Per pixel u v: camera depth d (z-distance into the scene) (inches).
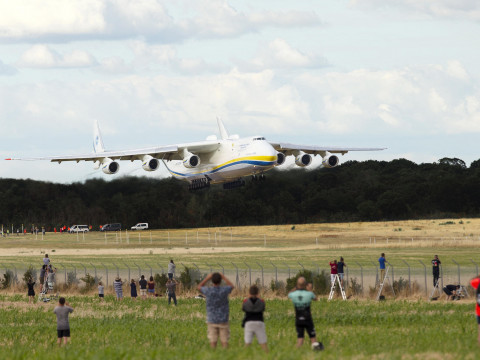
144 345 1926.7
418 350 1577.3
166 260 5610.2
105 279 4249.5
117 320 2610.7
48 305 3341.5
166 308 3026.6
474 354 1454.2
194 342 1894.7
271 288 3383.4
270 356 1429.6
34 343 2100.1
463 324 2105.1
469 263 4552.2
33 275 4298.7
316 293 3277.6
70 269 4928.6
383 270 3265.3
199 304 3154.5
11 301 3567.9
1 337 2267.5
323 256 5600.4
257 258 5580.7
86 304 3307.1
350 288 3250.5
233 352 1488.7
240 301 3129.9
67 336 1982.0
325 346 1701.5
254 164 5634.8
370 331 2027.6
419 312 2474.2
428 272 3944.4
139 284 3693.4
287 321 2380.7
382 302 2886.3
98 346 1909.4
